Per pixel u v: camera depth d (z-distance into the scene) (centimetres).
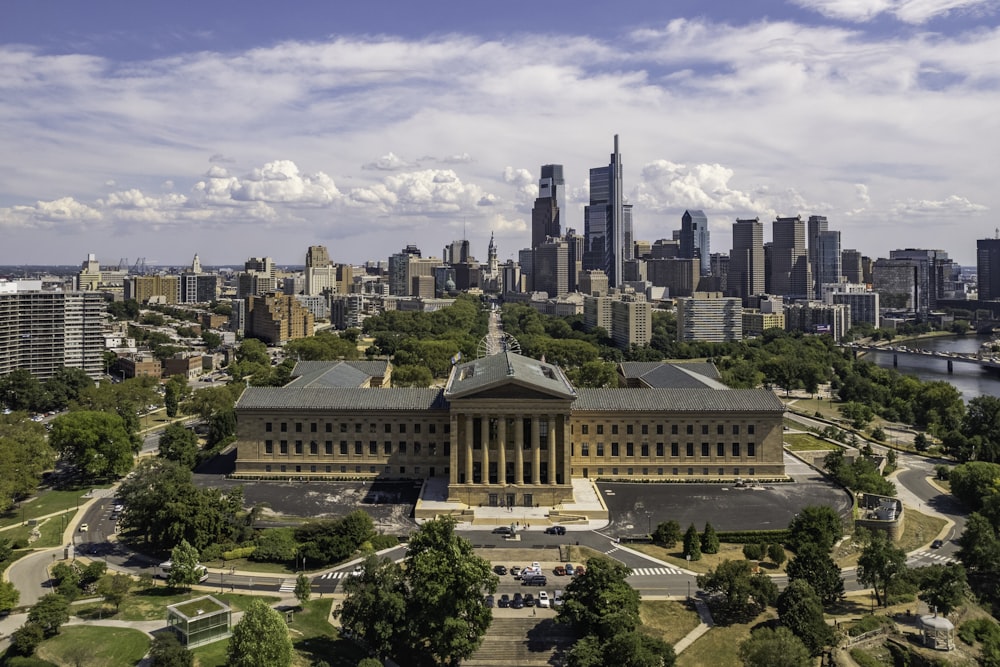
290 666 14525
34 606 16262
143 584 18450
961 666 15750
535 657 16050
